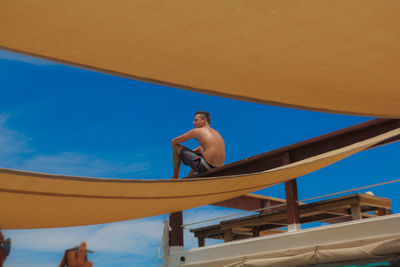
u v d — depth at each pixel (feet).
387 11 7.32
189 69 9.45
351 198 18.67
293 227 19.04
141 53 8.73
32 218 17.35
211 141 22.07
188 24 7.74
